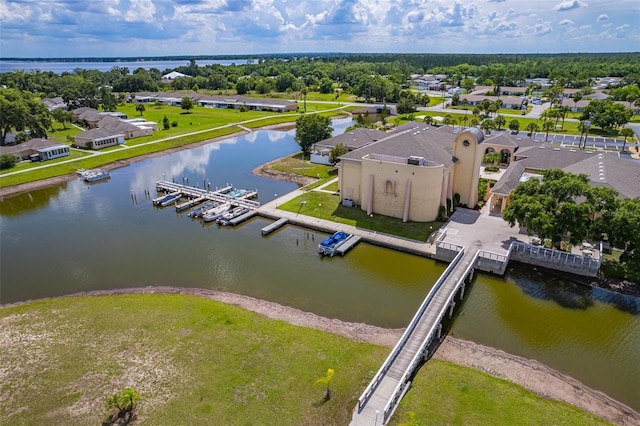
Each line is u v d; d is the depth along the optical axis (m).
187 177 83.81
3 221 62.59
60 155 95.75
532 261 46.81
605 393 29.62
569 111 150.88
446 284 40.41
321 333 35.25
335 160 78.62
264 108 170.75
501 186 58.78
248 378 29.55
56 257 50.69
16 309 39.06
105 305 39.38
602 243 48.84
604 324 37.31
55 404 27.59
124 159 96.88
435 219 56.84
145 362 31.22
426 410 26.73
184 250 52.16
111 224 60.94
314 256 50.22
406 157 57.59
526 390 29.33
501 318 38.31
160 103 192.50
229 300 40.69
